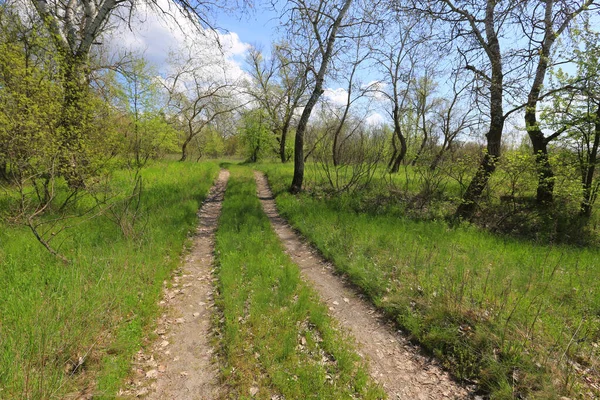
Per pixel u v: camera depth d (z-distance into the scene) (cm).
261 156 3275
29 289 391
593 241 727
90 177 798
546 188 877
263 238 692
